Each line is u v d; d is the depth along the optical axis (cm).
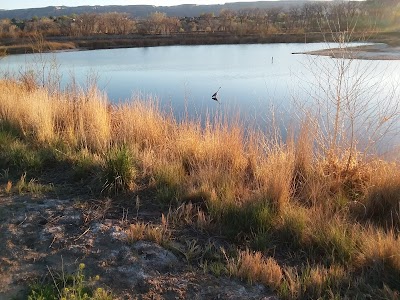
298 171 570
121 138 700
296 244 414
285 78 1933
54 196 512
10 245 399
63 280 342
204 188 507
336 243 398
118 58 3559
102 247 399
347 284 349
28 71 1312
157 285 347
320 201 503
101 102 802
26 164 596
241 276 358
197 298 333
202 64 2867
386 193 489
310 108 855
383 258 368
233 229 439
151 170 573
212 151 626
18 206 473
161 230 425
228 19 7006
